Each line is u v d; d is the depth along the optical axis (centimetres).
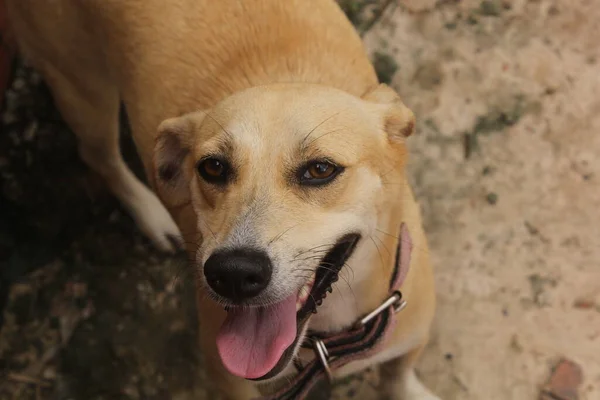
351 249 73
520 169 100
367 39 109
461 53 107
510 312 94
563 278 95
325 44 83
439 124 103
